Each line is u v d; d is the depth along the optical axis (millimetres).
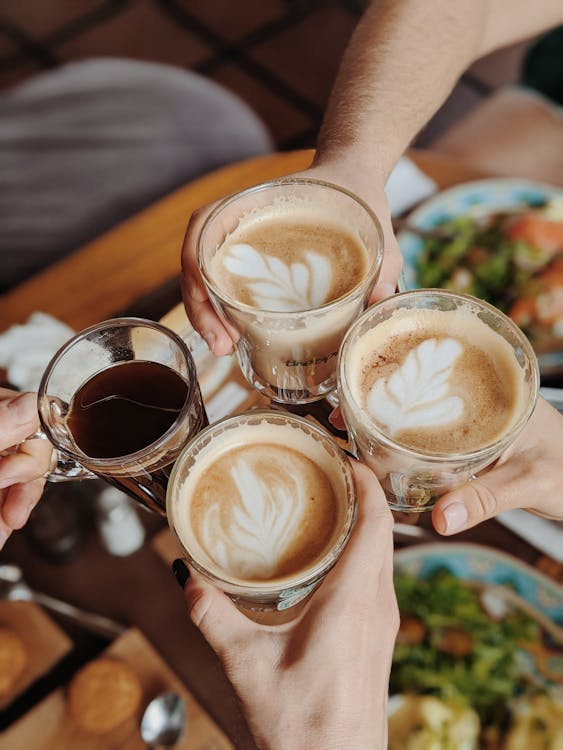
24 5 2707
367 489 691
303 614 676
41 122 1632
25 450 766
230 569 673
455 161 1323
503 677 938
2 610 994
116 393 770
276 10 2609
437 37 1040
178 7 2650
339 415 853
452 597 961
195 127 1620
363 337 749
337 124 973
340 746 643
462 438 687
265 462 722
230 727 902
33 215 1552
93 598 991
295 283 799
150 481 756
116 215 1548
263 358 820
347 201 812
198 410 762
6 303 1171
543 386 1115
